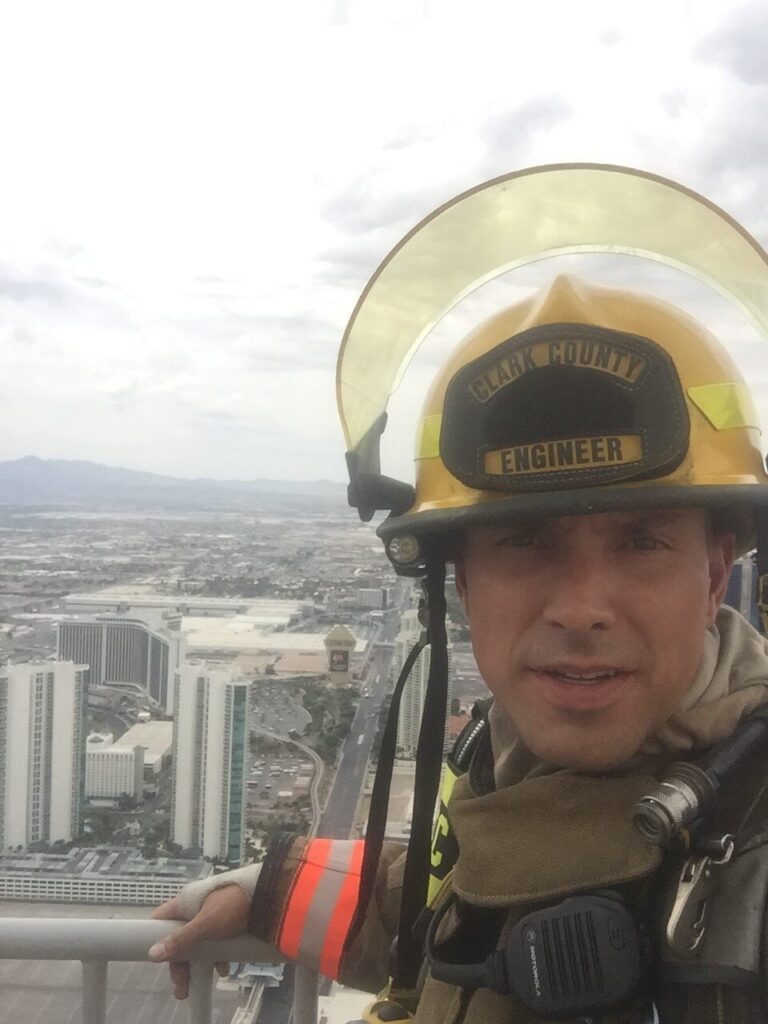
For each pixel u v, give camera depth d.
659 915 0.47
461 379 0.55
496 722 0.64
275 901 0.77
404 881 0.66
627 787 0.51
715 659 0.56
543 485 0.52
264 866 0.79
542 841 0.51
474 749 0.69
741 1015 0.44
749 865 0.46
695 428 0.54
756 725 0.51
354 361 0.67
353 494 0.66
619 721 0.52
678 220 0.62
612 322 0.56
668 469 0.50
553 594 0.54
